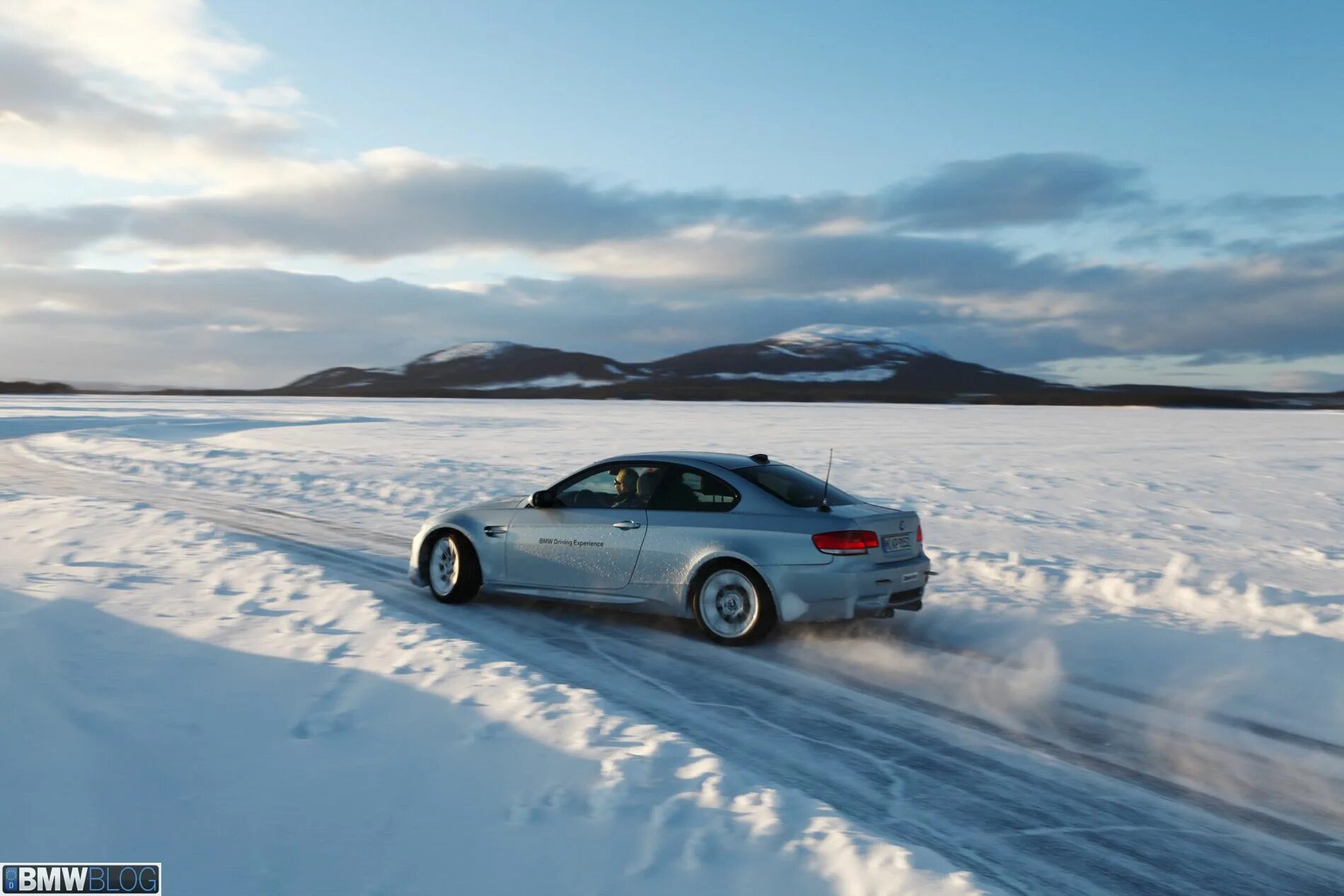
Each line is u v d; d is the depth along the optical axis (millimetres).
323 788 4043
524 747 4469
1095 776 4719
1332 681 6066
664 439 34062
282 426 42406
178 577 8164
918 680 6273
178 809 3816
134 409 66188
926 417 63875
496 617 7820
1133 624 7539
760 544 6863
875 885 3242
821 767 4758
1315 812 4340
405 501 15336
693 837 3602
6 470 20703
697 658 6707
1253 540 12727
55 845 3455
